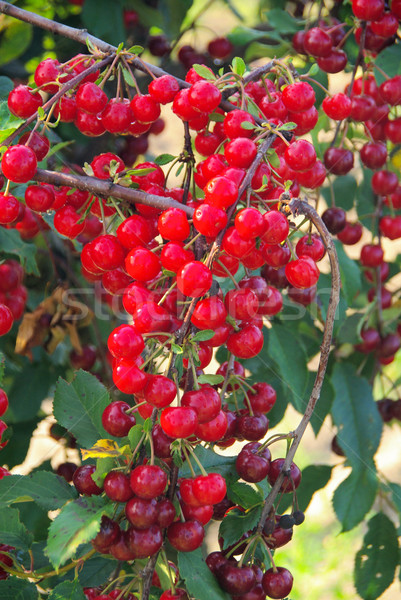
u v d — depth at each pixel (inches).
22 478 33.2
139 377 30.2
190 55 53.0
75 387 34.8
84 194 33.4
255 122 32.8
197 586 31.9
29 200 32.4
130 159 51.8
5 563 34.3
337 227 42.4
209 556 33.4
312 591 65.4
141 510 30.5
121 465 31.4
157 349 30.9
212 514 33.5
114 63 32.8
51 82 32.3
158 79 32.9
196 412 30.4
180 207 31.8
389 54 41.3
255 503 33.5
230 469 34.0
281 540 33.5
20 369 50.0
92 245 32.4
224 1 56.9
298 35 43.3
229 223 31.7
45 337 45.3
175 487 32.0
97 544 30.7
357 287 43.9
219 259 32.2
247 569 32.5
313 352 45.8
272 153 32.4
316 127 43.5
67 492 33.3
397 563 38.4
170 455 31.6
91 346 49.6
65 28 34.0
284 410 43.1
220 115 33.7
